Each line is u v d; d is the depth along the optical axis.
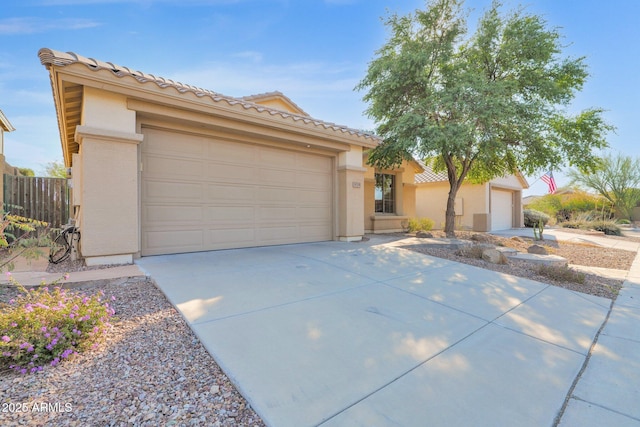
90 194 5.35
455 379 2.55
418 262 6.82
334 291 4.56
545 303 4.68
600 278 6.78
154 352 2.72
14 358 2.34
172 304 3.77
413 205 15.94
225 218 7.57
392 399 2.24
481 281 5.59
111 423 1.88
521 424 2.07
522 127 10.74
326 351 2.86
